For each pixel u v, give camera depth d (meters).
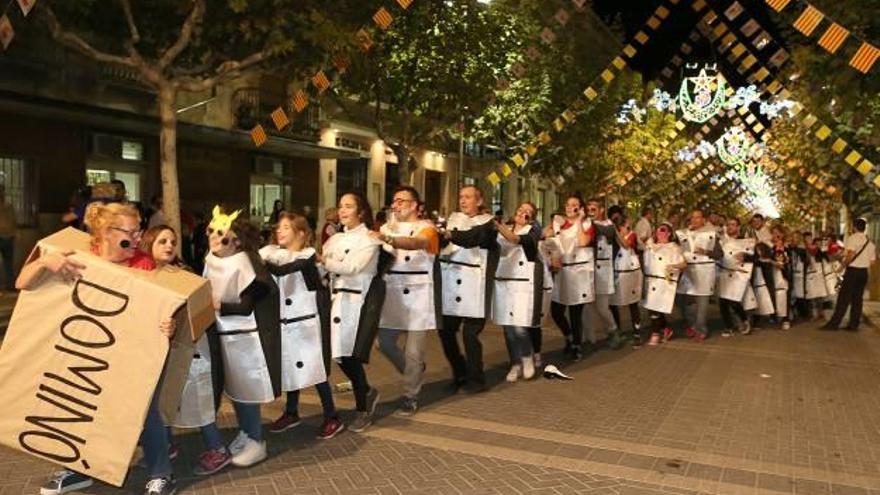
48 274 4.66
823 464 6.18
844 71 9.48
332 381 8.45
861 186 16.89
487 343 11.50
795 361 11.04
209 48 11.95
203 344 5.27
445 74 16.94
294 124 22.30
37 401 4.67
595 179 26.77
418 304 7.08
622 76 24.84
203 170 20.25
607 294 11.06
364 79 16.59
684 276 12.62
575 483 5.49
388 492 5.18
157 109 18.22
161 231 5.03
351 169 27.86
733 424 7.30
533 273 8.43
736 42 12.42
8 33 8.88
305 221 6.07
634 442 6.57
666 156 27.00
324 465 5.68
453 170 36.03
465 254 8.01
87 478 5.12
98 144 17.06
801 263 16.28
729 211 33.78
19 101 14.08
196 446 6.10
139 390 4.59
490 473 5.63
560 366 9.84
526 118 22.72
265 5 10.76
